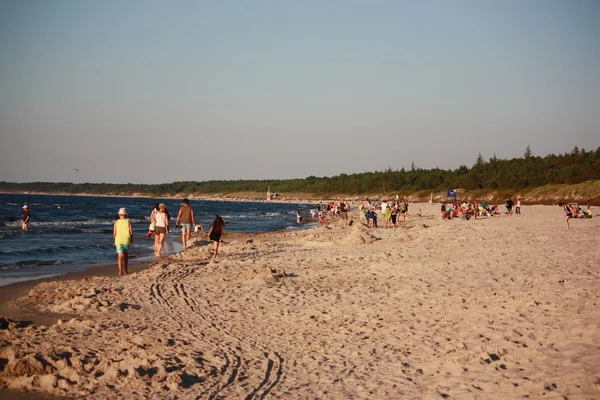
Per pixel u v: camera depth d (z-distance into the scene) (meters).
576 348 6.28
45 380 6.25
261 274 13.60
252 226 45.97
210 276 14.16
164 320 9.47
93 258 20.59
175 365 6.89
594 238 19.86
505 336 7.13
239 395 5.94
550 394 5.08
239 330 8.72
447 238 21.58
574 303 8.50
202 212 81.88
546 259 14.01
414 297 10.21
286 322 9.14
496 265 13.35
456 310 8.87
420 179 142.62
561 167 99.50
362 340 7.78
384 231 28.50
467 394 5.40
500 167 115.38
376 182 159.00
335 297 10.83
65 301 11.26
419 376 6.15
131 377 6.41
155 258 20.58
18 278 15.40
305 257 17.62
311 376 6.46
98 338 8.16
